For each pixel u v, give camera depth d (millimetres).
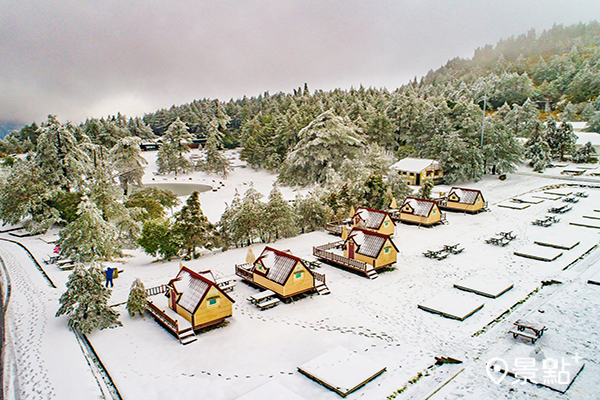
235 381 15781
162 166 95938
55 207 43875
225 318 21484
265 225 36156
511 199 50656
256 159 94500
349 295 24438
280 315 21953
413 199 42312
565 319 20016
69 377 16062
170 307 22000
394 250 29172
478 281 25562
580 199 48250
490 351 17500
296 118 95562
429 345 18250
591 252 30375
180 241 31891
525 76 134000
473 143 65000
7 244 37469
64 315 21906
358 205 45469
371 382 15297
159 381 15906
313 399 14344
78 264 20797
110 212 36875
